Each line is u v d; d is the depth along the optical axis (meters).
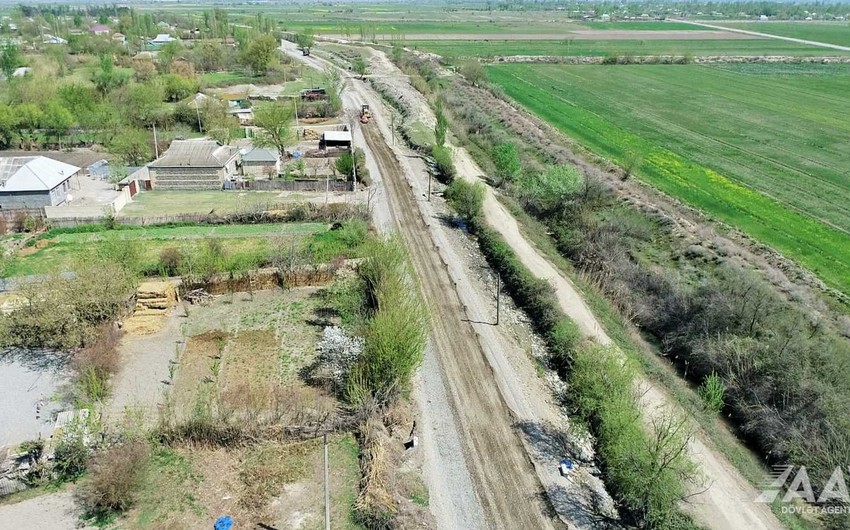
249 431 36.84
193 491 33.53
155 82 127.56
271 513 32.31
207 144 84.25
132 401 40.22
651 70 182.12
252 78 160.12
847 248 65.00
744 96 144.00
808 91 150.12
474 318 53.16
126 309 49.00
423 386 43.75
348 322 49.81
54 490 33.31
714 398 40.19
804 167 91.50
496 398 42.81
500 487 35.03
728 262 58.28
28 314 45.69
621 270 59.50
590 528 32.66
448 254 65.25
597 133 110.94
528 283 56.31
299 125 115.38
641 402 41.38
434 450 37.62
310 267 56.78
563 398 43.38
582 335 48.91
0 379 42.19
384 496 32.97
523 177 84.81
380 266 50.44
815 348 43.06
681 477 33.47
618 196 75.69
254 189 81.19
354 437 38.00
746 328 46.69
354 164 84.44
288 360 45.28
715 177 86.62
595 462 37.62
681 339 48.81
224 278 54.78
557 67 186.88
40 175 71.62
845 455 35.72
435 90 142.62
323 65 184.88
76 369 42.56
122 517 31.72
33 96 110.69
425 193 82.12
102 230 67.88
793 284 55.50
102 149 100.50
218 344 47.03
